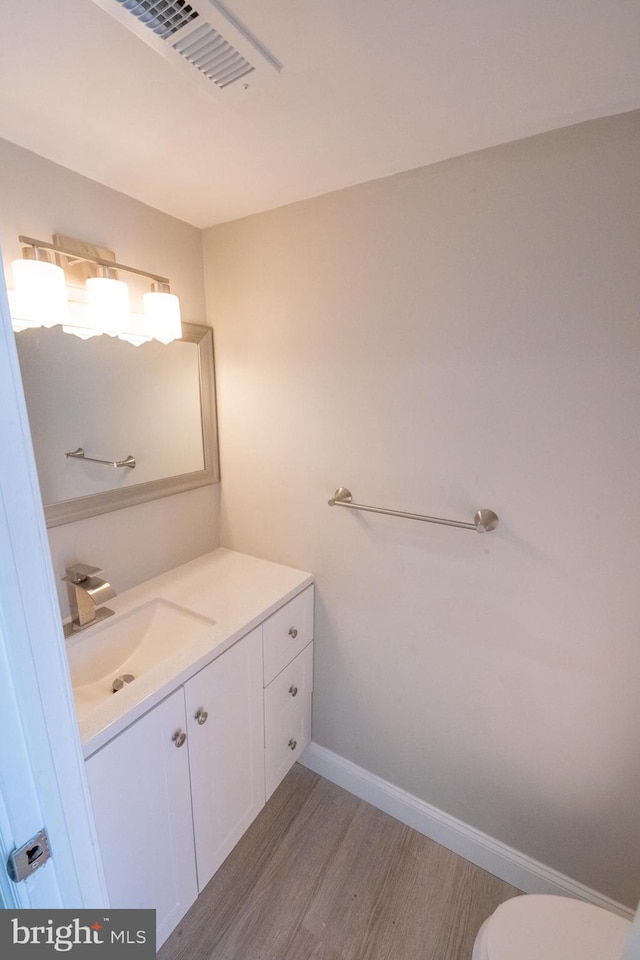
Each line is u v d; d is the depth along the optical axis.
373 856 1.46
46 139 0.99
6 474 0.51
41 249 1.06
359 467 1.38
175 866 1.13
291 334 1.42
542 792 1.28
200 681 1.11
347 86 0.80
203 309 1.58
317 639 1.63
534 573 1.15
